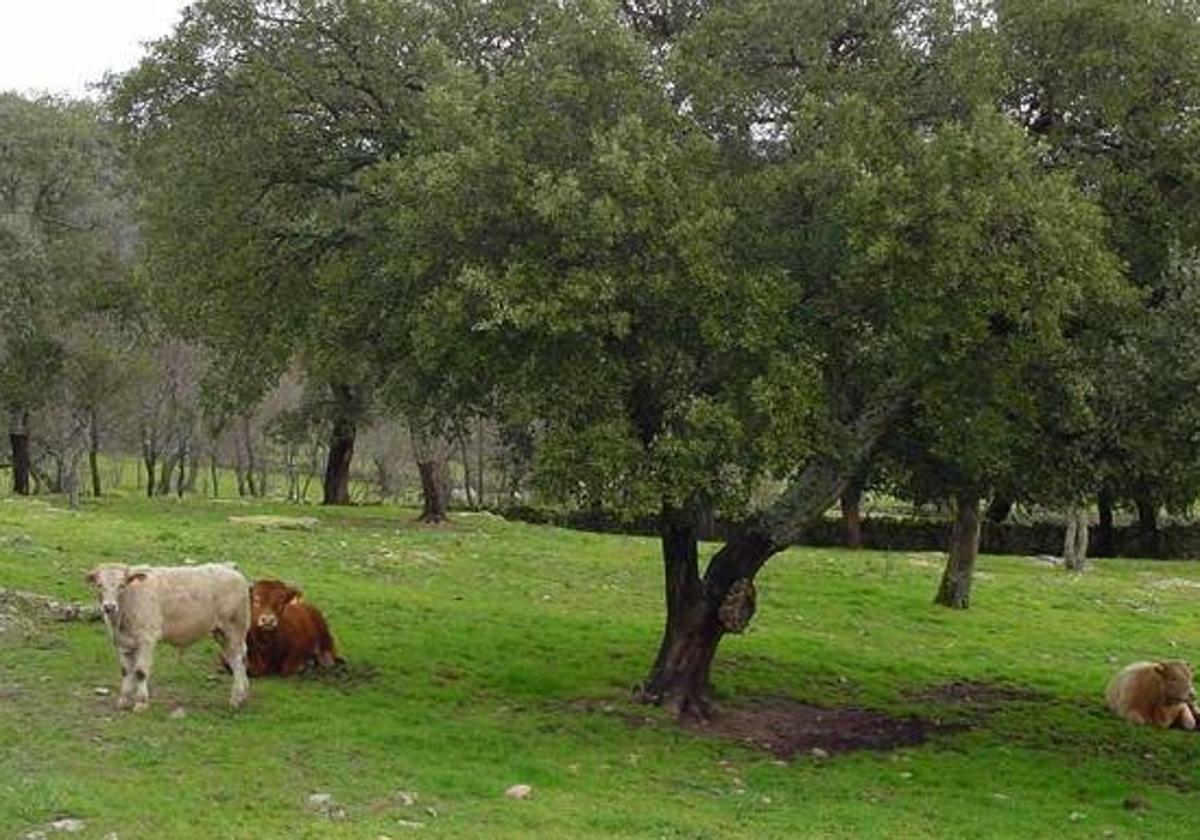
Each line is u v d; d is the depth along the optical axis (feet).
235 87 55.42
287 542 90.38
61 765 37.58
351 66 53.52
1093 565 124.67
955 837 39.11
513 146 44.06
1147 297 48.75
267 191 56.95
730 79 49.01
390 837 33.04
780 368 43.62
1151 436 47.16
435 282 47.65
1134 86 49.34
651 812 38.29
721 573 53.31
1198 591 107.96
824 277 46.80
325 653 54.19
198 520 103.30
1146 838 41.09
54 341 142.41
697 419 42.83
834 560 109.81
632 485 43.45
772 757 48.47
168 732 41.86
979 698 62.80
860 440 50.16
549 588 83.41
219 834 32.53
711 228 43.45
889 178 42.88
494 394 49.39
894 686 63.52
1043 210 42.75
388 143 53.98
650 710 52.60
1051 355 47.34
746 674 61.87
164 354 165.99
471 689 53.67
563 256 43.73
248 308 57.82
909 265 43.37
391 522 116.26
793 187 45.98
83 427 150.92
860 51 51.21
